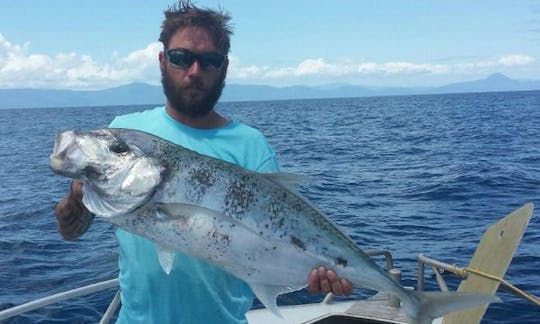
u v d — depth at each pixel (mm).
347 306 5219
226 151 3115
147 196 2787
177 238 2812
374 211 13586
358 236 11023
